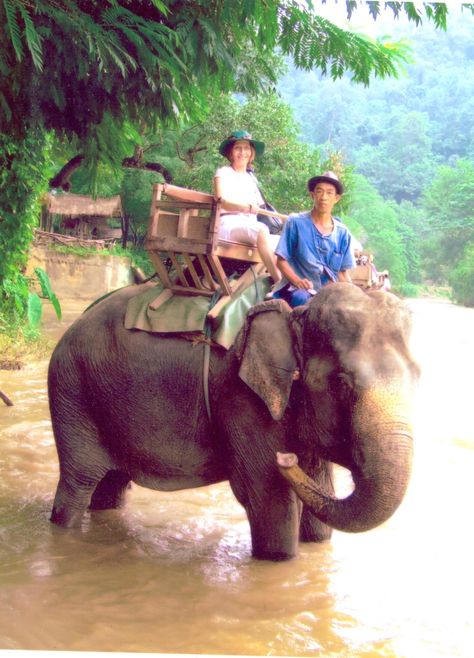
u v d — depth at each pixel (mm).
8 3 5680
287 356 3996
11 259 11180
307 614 3775
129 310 4723
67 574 4164
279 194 22516
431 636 3590
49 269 26625
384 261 83000
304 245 4371
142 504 5480
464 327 29656
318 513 3693
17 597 3834
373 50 6902
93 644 3416
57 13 6047
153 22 6676
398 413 3518
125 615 3713
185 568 4316
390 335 3744
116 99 7934
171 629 3592
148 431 4586
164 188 4523
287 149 22219
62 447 4891
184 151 26062
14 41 5746
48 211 30375
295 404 4070
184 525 5062
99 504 5281
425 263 90750
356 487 3609
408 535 4906
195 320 4441
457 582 4191
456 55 189875
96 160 9609
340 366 3699
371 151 141625
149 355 4555
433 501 5645
